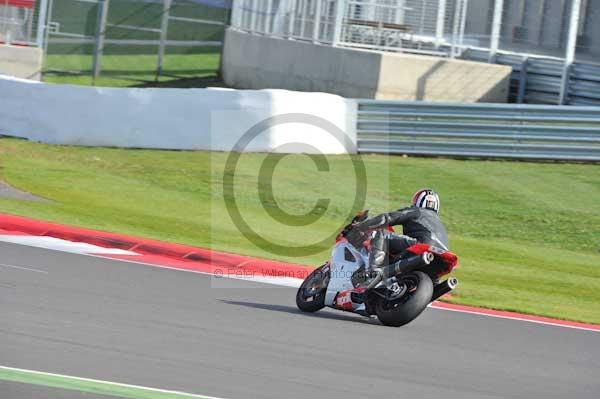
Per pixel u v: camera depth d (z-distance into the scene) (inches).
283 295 1667.1
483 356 1298.0
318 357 1175.6
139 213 2364.7
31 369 970.7
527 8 3983.8
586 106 3287.4
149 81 4436.5
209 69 4714.6
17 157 2849.4
